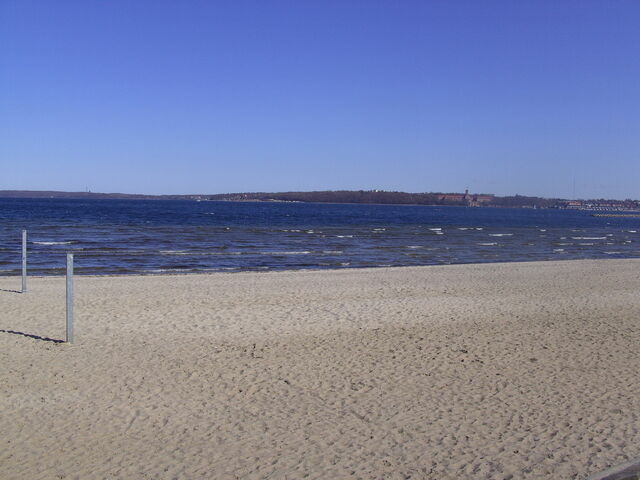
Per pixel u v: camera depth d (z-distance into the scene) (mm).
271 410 6855
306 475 5254
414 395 7496
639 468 5199
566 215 166875
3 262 23469
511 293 16547
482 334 11125
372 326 11578
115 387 7484
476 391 7707
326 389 7660
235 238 39938
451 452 5785
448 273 21344
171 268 23203
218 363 8703
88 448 5727
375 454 5715
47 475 5160
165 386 7594
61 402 6895
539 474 5316
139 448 5754
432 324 11945
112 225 51906
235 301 14055
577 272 22516
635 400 7418
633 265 25781
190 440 5965
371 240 41531
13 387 7320
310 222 72188
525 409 7043
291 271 21344
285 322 11742
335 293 15773
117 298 13992
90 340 9773
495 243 41969
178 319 11727
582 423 6594
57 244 31625
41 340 9641
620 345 10445
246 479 5160
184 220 68125
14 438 5898
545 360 9336
